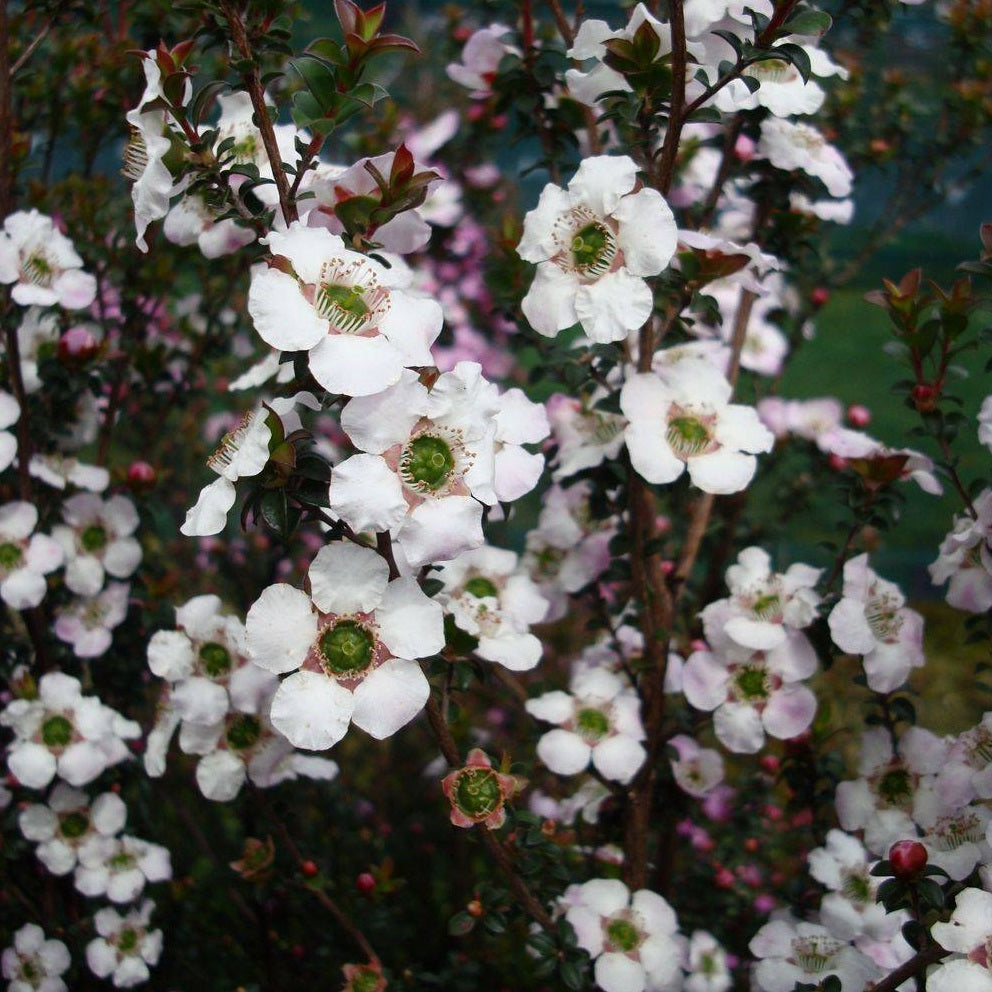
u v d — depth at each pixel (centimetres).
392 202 20
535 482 21
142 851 27
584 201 21
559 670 41
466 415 19
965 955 19
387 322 19
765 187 27
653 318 26
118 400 32
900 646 25
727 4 22
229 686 24
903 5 28
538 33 28
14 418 26
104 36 34
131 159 23
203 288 33
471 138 40
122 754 27
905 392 25
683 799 28
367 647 19
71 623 29
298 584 32
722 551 32
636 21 22
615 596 29
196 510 19
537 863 22
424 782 38
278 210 22
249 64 20
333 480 18
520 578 26
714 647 25
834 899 25
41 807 27
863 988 24
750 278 23
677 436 23
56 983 26
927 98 38
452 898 35
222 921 33
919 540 57
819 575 25
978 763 23
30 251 26
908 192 37
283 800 27
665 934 24
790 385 65
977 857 23
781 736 24
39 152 35
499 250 26
